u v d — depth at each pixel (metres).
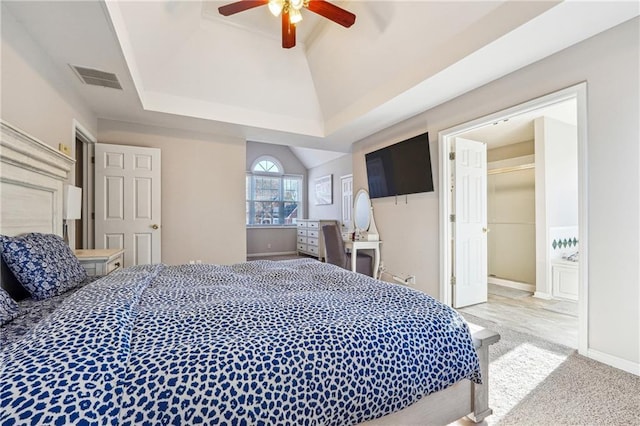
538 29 1.87
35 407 0.57
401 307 1.20
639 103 1.76
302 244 7.72
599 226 1.94
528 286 4.14
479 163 3.49
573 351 2.15
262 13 2.88
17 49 1.78
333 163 7.28
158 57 2.97
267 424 0.74
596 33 1.92
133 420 0.65
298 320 1.01
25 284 1.38
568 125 3.93
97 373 0.66
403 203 3.76
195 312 1.03
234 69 3.38
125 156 3.58
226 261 4.38
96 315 0.85
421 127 3.39
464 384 1.25
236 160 4.45
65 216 2.18
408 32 2.48
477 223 3.47
